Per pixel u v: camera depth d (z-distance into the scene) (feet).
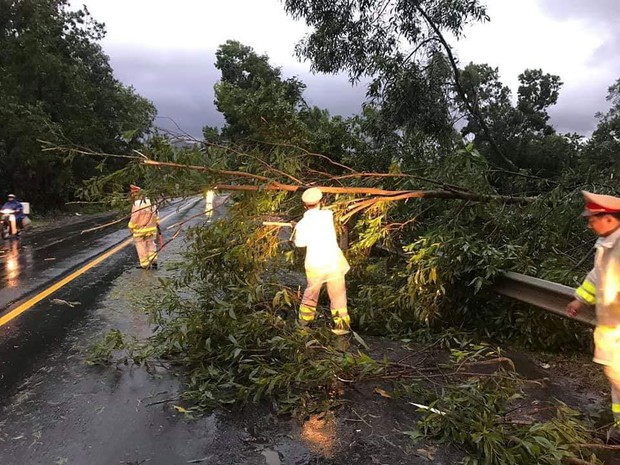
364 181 23.71
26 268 34.19
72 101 95.96
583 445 10.66
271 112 23.67
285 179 20.81
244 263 18.98
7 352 17.37
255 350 15.97
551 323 17.06
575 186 22.70
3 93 82.64
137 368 15.87
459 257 17.87
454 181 22.44
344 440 11.48
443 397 12.31
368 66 39.04
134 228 31.65
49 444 11.21
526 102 107.45
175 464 10.44
